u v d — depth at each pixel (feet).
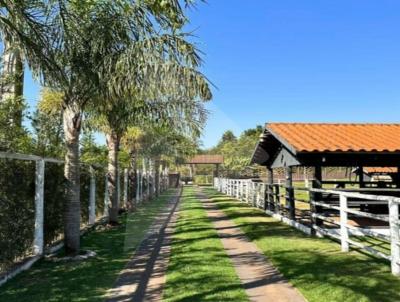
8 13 22.81
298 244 33.47
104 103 31.19
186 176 230.68
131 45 28.12
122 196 64.28
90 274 24.31
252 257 28.78
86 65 28.40
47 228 31.12
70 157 30.01
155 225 44.09
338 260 27.22
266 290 20.90
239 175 160.97
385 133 45.65
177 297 19.57
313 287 20.95
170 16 19.75
